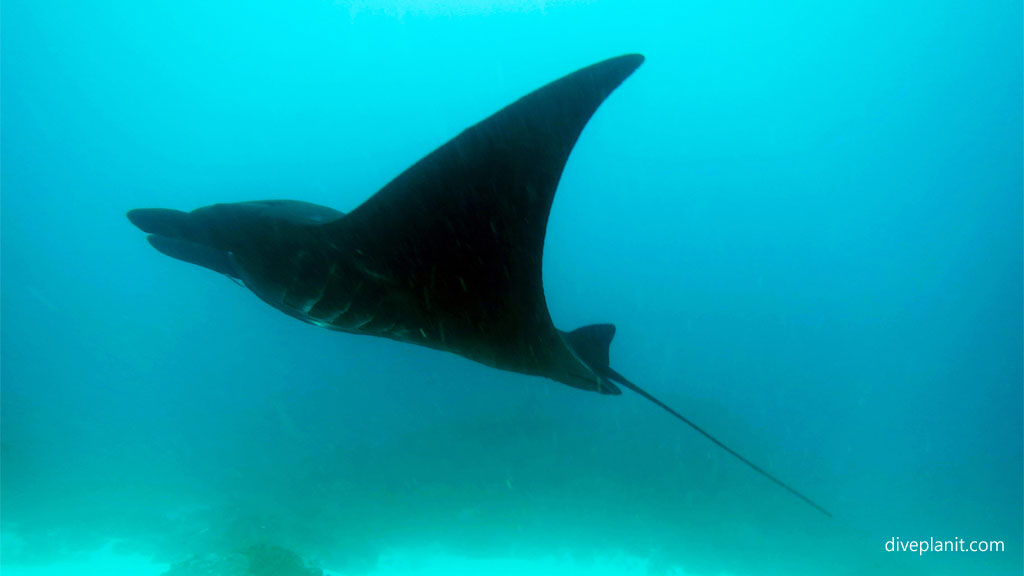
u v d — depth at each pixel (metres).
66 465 14.83
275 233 2.48
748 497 12.80
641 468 12.97
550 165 2.41
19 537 11.40
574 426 13.49
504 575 11.07
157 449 15.38
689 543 11.85
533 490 12.56
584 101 2.33
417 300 2.50
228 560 8.34
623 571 11.35
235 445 14.79
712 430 14.02
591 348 3.91
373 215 2.28
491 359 2.72
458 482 12.70
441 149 2.22
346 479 13.00
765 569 11.48
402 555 11.35
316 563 9.61
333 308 2.57
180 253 3.26
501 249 2.46
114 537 11.53
